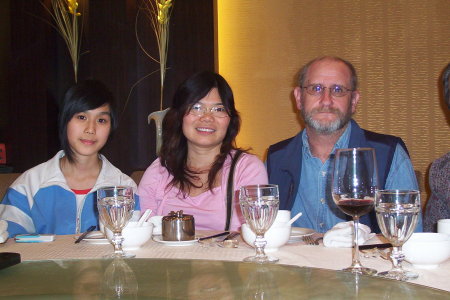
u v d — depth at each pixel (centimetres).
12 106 434
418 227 214
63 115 236
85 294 70
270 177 264
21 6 431
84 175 243
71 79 443
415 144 449
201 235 172
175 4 441
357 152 125
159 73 443
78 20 432
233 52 479
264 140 474
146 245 157
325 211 247
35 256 140
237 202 234
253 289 72
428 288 72
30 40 430
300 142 258
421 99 447
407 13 448
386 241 153
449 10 441
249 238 145
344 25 459
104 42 437
